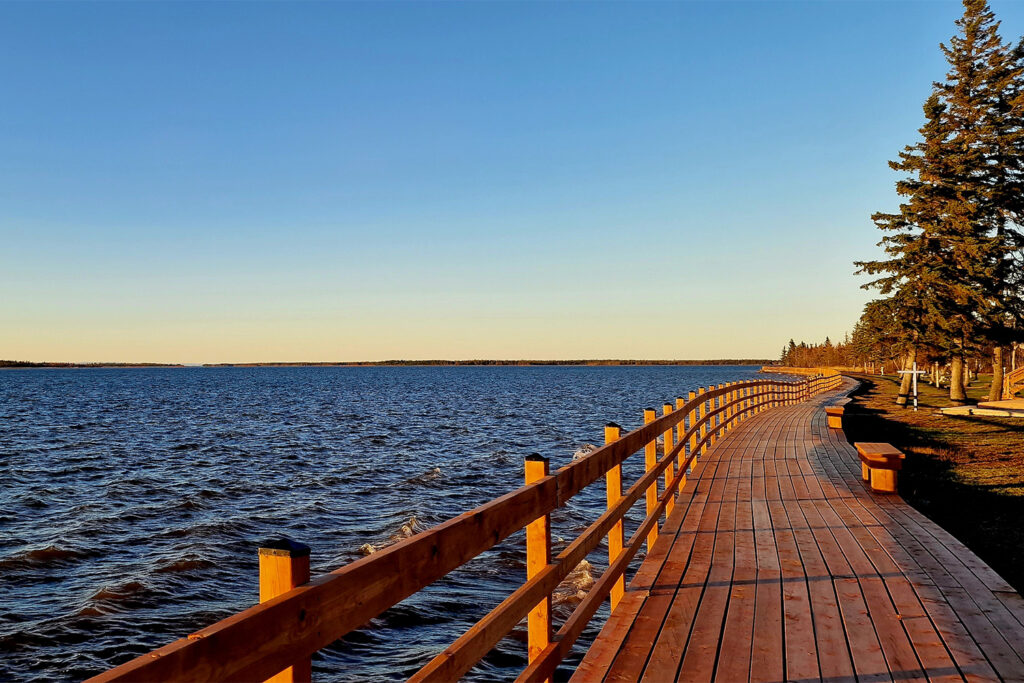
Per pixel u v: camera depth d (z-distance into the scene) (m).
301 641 1.76
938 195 33.72
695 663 4.07
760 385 23.70
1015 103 33.09
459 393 81.00
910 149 34.78
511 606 3.13
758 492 9.80
